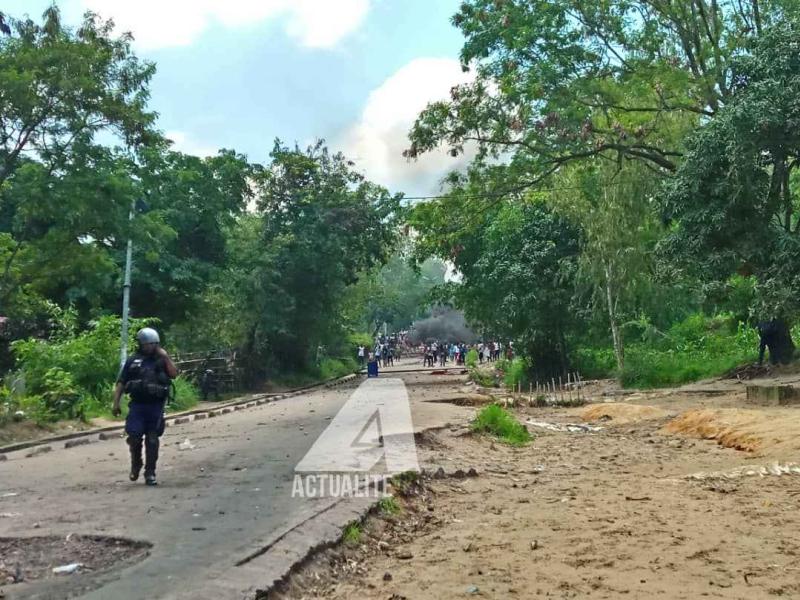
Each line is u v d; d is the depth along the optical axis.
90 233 19.23
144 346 9.05
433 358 61.97
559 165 24.45
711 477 9.78
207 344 34.84
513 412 20.95
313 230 37.38
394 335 107.00
